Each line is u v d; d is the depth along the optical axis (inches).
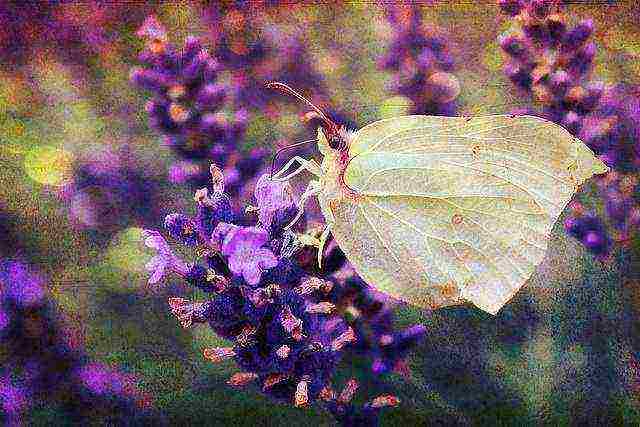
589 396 6.9
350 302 6.3
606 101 6.9
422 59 7.2
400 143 6.4
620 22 7.6
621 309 6.9
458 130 6.3
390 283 6.4
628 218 6.7
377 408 6.1
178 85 6.7
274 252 5.8
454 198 6.3
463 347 7.1
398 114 7.2
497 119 6.2
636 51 7.6
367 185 6.3
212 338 7.4
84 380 6.8
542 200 6.2
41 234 7.5
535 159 6.2
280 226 5.9
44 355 6.7
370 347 6.4
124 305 7.5
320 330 6.0
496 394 7.0
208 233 5.7
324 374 5.9
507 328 7.1
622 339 6.9
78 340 7.0
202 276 5.7
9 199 7.6
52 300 6.9
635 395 6.8
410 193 6.4
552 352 7.0
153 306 7.5
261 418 7.2
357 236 6.3
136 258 7.6
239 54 8.0
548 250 7.1
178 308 5.7
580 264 7.0
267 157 7.4
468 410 7.0
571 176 6.2
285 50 7.9
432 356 7.1
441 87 7.2
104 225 7.6
